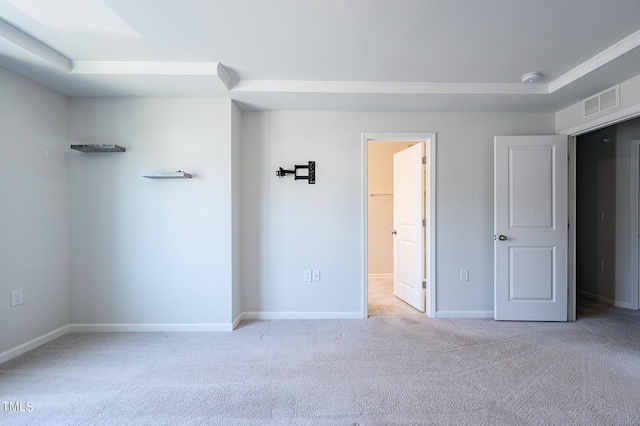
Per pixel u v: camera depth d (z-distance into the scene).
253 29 2.01
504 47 2.21
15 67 2.35
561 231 3.21
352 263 3.34
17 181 2.49
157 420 1.71
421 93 2.83
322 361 2.37
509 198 3.22
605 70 2.39
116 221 3.01
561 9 1.79
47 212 2.76
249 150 3.33
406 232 3.92
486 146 3.36
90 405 1.84
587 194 4.21
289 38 2.12
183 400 1.89
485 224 3.36
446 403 1.84
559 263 3.20
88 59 2.41
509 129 3.37
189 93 2.88
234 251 3.11
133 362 2.37
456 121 3.36
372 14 1.84
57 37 2.11
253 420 1.71
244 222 3.32
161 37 2.11
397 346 2.62
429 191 3.37
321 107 3.23
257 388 2.01
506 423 1.67
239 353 2.51
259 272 3.32
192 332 2.98
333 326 3.10
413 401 1.87
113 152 3.01
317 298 3.34
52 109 2.81
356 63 2.47
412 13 1.83
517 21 1.91
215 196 3.03
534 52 2.28
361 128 3.35
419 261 3.59
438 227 3.36
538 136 3.21
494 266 3.28
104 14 1.85
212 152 3.02
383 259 5.45
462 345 2.64
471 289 3.36
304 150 3.33
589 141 4.19
